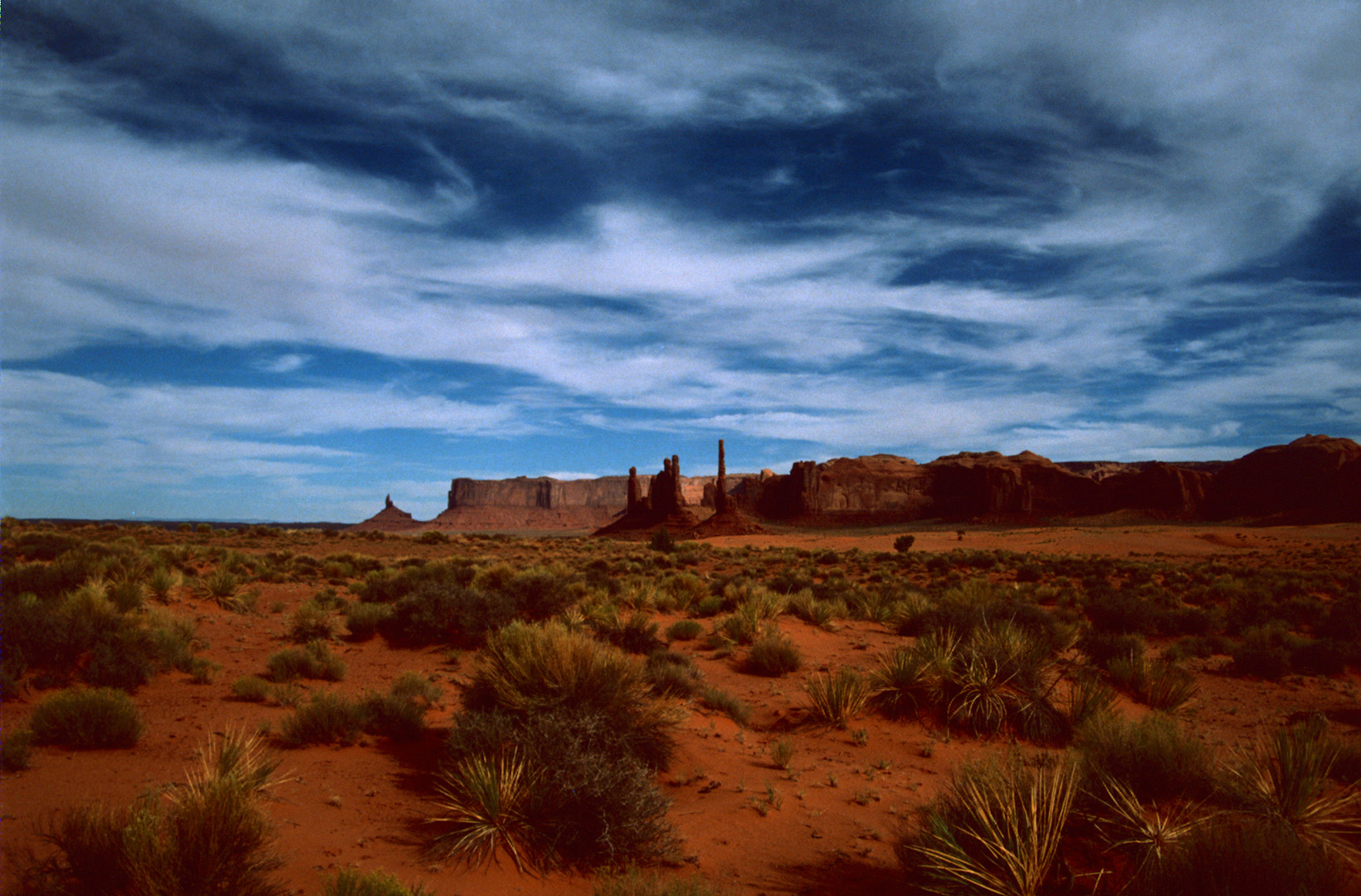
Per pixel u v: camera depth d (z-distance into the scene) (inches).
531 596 683.4
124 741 299.0
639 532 7460.6
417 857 214.8
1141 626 877.8
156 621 534.0
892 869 235.8
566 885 213.3
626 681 319.9
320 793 265.4
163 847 162.7
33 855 182.5
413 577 924.6
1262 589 1305.4
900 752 389.7
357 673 517.7
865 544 4704.7
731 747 382.0
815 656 632.4
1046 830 192.1
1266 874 158.6
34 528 1681.8
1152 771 236.7
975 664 438.3
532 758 251.0
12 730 296.7
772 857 246.4
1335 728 480.1
